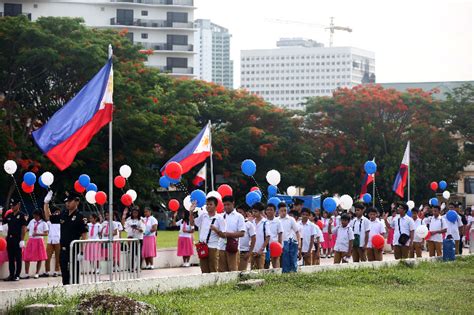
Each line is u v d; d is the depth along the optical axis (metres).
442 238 30.95
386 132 71.75
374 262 25.17
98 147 56.22
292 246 22.23
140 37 106.94
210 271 21.22
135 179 58.81
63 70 55.22
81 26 58.38
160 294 18.36
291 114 74.44
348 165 71.00
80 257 20.14
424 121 71.94
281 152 70.88
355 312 15.90
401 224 28.42
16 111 55.16
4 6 96.81
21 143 53.19
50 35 53.69
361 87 73.69
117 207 59.47
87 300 15.15
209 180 68.56
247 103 72.88
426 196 73.50
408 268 25.20
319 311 16.00
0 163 51.56
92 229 29.12
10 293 16.20
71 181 56.38
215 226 21.12
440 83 108.12
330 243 36.72
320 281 20.91
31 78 55.03
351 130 73.44
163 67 108.06
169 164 22.39
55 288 17.08
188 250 32.62
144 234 31.09
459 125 74.19
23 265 26.77
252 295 18.27
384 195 70.50
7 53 54.22
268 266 24.56
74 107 20.09
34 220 26.69
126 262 21.41
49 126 19.56
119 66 60.38
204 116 71.19
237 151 69.75
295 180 71.50
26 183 25.98
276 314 15.45
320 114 73.94
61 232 20.31
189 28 107.88
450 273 24.25
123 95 57.25
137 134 57.72
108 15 104.25
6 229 26.12
